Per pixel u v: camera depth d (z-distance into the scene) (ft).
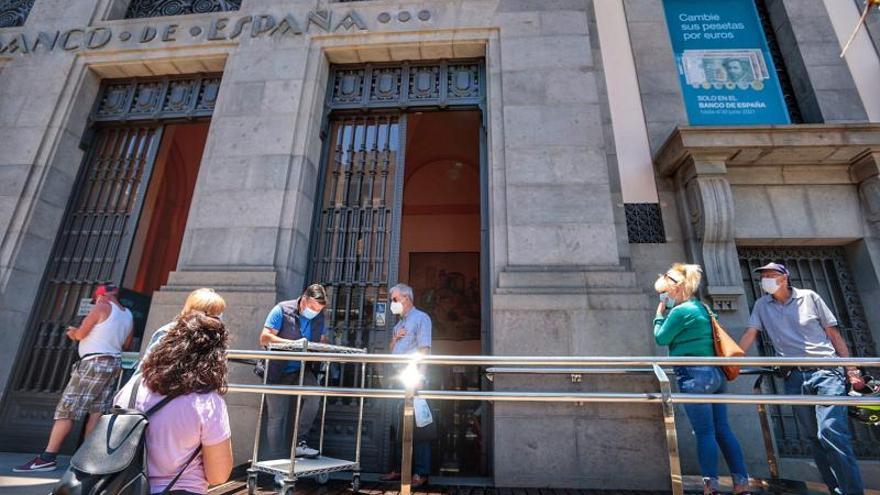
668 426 9.47
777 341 11.85
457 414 19.94
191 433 5.90
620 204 17.53
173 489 5.72
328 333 16.65
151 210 20.24
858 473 9.94
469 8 18.98
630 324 14.19
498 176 16.65
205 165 17.65
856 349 16.24
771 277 11.87
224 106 18.42
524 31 18.42
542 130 16.87
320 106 18.88
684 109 18.93
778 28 20.88
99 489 5.04
